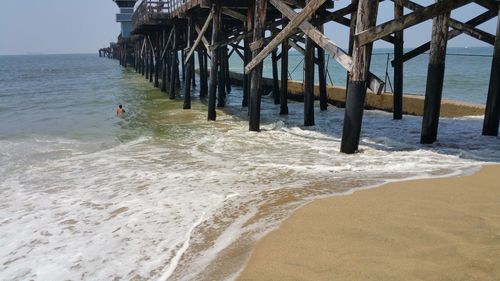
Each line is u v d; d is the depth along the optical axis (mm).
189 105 14148
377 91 6156
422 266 2785
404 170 5496
